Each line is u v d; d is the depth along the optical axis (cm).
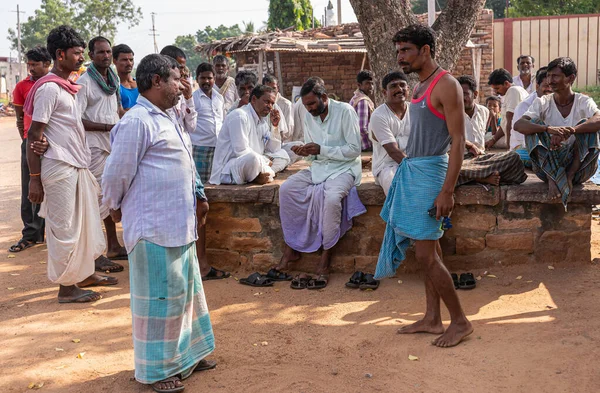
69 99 500
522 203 534
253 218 577
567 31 1912
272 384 361
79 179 506
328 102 557
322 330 439
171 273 346
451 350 394
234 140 592
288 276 557
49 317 479
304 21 3073
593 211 756
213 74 705
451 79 376
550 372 356
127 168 338
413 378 361
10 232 779
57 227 493
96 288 544
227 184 595
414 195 395
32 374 381
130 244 344
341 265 564
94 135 600
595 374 350
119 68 637
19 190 1091
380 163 549
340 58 1877
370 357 392
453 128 377
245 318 468
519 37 1944
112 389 361
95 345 424
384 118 536
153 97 350
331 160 556
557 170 513
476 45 1669
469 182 533
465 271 547
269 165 634
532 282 510
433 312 422
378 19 728
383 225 553
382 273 428
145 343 349
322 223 543
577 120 526
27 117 493
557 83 518
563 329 414
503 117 848
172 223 344
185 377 370
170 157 347
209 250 593
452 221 543
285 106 781
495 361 375
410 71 394
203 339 381
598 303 455
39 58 670
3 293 541
